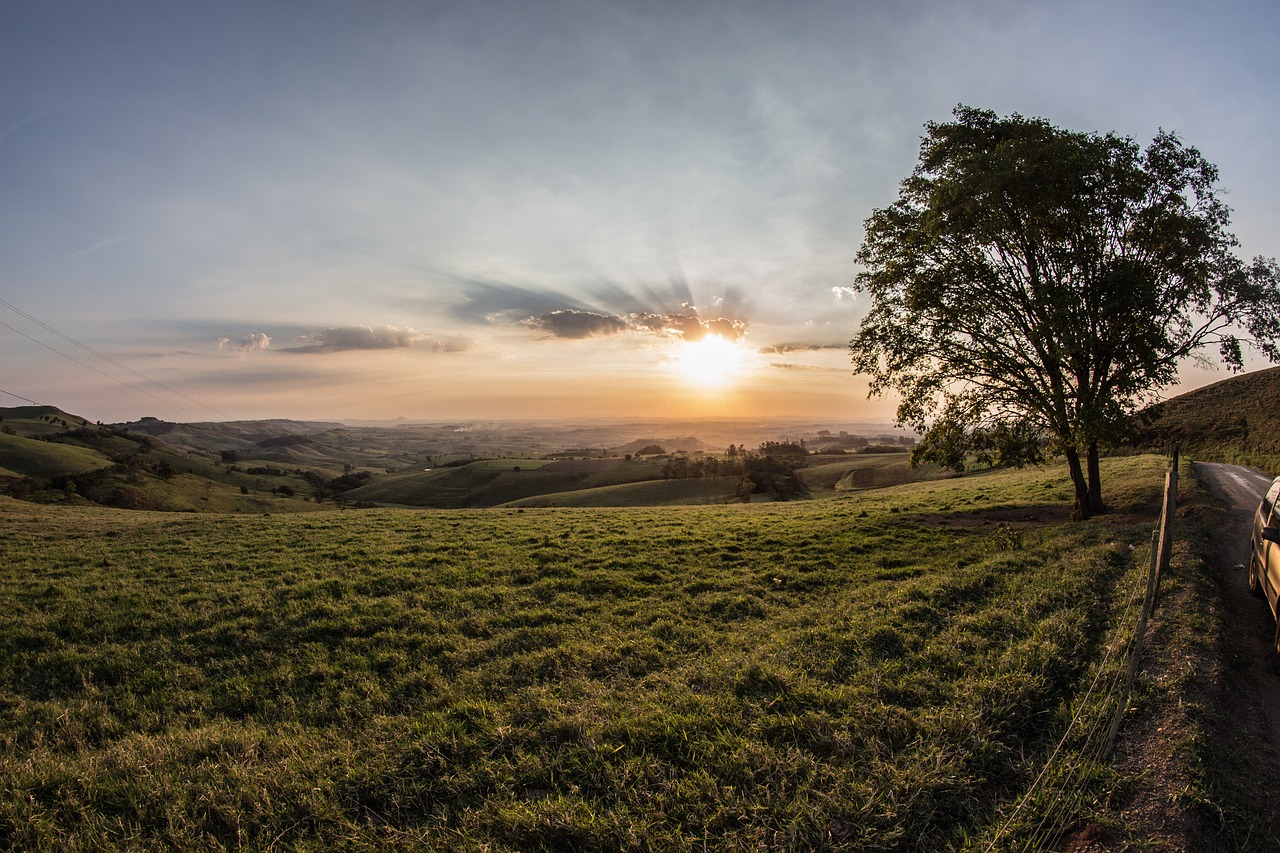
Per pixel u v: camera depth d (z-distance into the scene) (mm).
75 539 22953
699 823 5445
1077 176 19109
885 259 24172
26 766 6906
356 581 15641
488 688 9352
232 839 5613
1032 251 21375
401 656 10891
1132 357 19578
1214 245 19500
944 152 22125
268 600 14195
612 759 6562
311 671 10406
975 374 22938
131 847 5352
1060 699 7398
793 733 6895
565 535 22812
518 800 5949
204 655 11461
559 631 11828
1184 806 5266
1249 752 6199
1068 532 18438
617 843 5207
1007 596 11672
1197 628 9109
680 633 11586
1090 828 5145
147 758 7137
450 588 15102
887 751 6441
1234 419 60625
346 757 6926
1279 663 8133
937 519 24828
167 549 20562
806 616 11953
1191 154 20062
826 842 5121
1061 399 20094
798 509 33562
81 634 12547
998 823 5332
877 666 8766
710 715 7359
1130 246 20844
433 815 5785
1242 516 20062
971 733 6594
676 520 27969
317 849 5355
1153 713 6789
